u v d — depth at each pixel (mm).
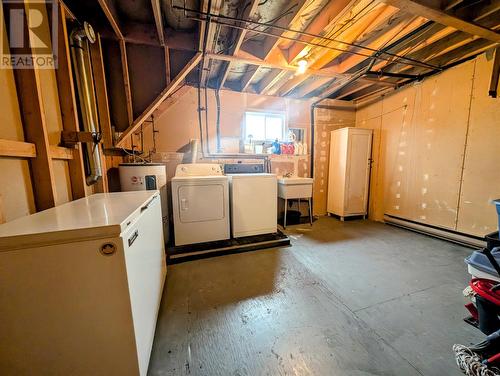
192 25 2299
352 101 4191
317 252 2506
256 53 2445
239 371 1084
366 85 3420
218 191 2561
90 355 843
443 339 1269
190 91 3189
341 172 3822
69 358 828
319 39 2135
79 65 1787
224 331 1338
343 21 1878
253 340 1271
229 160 3518
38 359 805
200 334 1312
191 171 2873
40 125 1274
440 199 2877
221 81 3035
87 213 1007
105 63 2518
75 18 1816
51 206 1330
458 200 2684
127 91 2533
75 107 1714
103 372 865
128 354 875
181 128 3189
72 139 1634
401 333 1317
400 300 1630
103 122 2354
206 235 2559
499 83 2297
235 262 2250
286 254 2447
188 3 1929
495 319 1052
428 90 2967
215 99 3354
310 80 3424
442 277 1947
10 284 747
